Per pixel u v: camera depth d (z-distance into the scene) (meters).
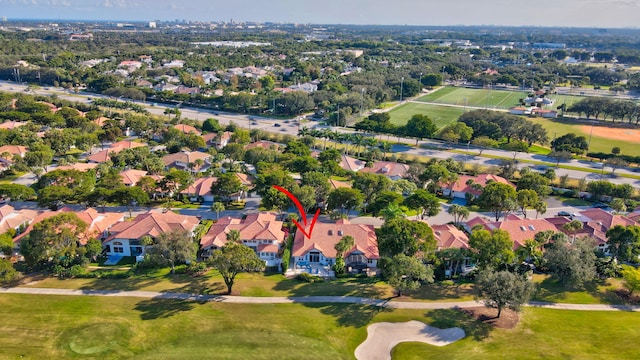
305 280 102.44
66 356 74.81
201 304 91.00
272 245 115.38
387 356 77.56
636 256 108.62
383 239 101.94
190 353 76.00
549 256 100.12
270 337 80.56
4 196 130.62
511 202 129.88
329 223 125.69
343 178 169.62
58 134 191.62
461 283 102.25
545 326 85.25
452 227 123.12
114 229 119.50
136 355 75.62
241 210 142.62
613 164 181.38
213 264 91.81
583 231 123.62
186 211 140.00
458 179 155.38
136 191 131.50
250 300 93.25
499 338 81.50
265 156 176.38
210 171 162.38
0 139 186.25
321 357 76.12
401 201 129.12
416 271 92.12
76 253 104.19
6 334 79.56
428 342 80.75
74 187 139.62
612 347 79.19
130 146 194.50
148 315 86.62
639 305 93.50
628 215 136.00
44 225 100.25
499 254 99.88
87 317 85.25
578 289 99.12
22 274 100.81
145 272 104.06
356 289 98.88
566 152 192.00
